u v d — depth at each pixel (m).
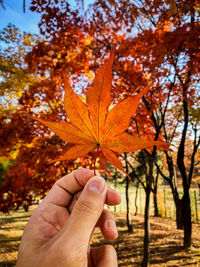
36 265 0.98
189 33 4.16
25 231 1.18
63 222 1.31
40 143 6.14
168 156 10.42
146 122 7.28
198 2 4.75
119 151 0.71
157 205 18.19
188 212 8.26
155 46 4.92
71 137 0.75
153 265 6.71
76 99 0.72
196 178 15.64
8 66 7.08
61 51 6.62
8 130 6.34
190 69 5.25
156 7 5.12
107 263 1.18
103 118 0.72
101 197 1.02
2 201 6.59
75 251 0.96
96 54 6.93
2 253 8.16
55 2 5.52
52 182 5.46
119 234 11.03
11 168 5.91
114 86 6.01
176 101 7.65
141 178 19.83
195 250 7.77
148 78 5.81
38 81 7.76
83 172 1.43
